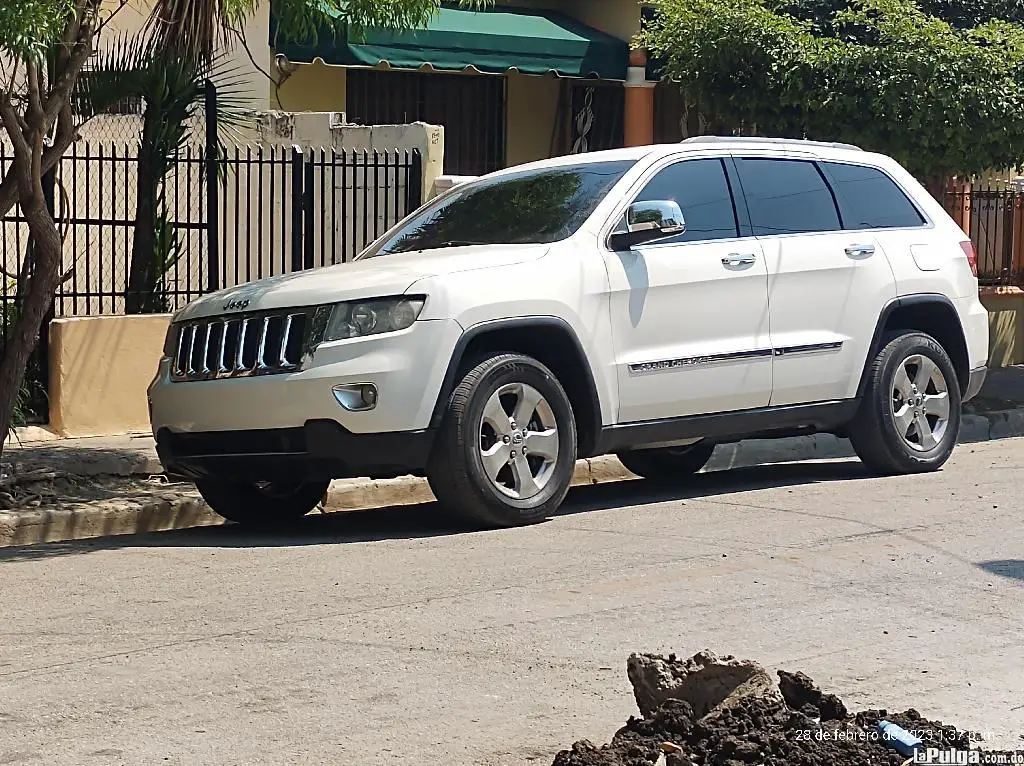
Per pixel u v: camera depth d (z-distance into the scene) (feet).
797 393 35.27
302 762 17.40
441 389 29.99
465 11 61.26
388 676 20.65
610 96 70.08
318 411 29.68
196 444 31.73
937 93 48.47
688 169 34.63
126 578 27.37
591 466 39.88
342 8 35.58
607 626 23.16
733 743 16.74
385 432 29.58
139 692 20.06
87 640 22.79
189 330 31.94
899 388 37.42
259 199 45.70
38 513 32.78
